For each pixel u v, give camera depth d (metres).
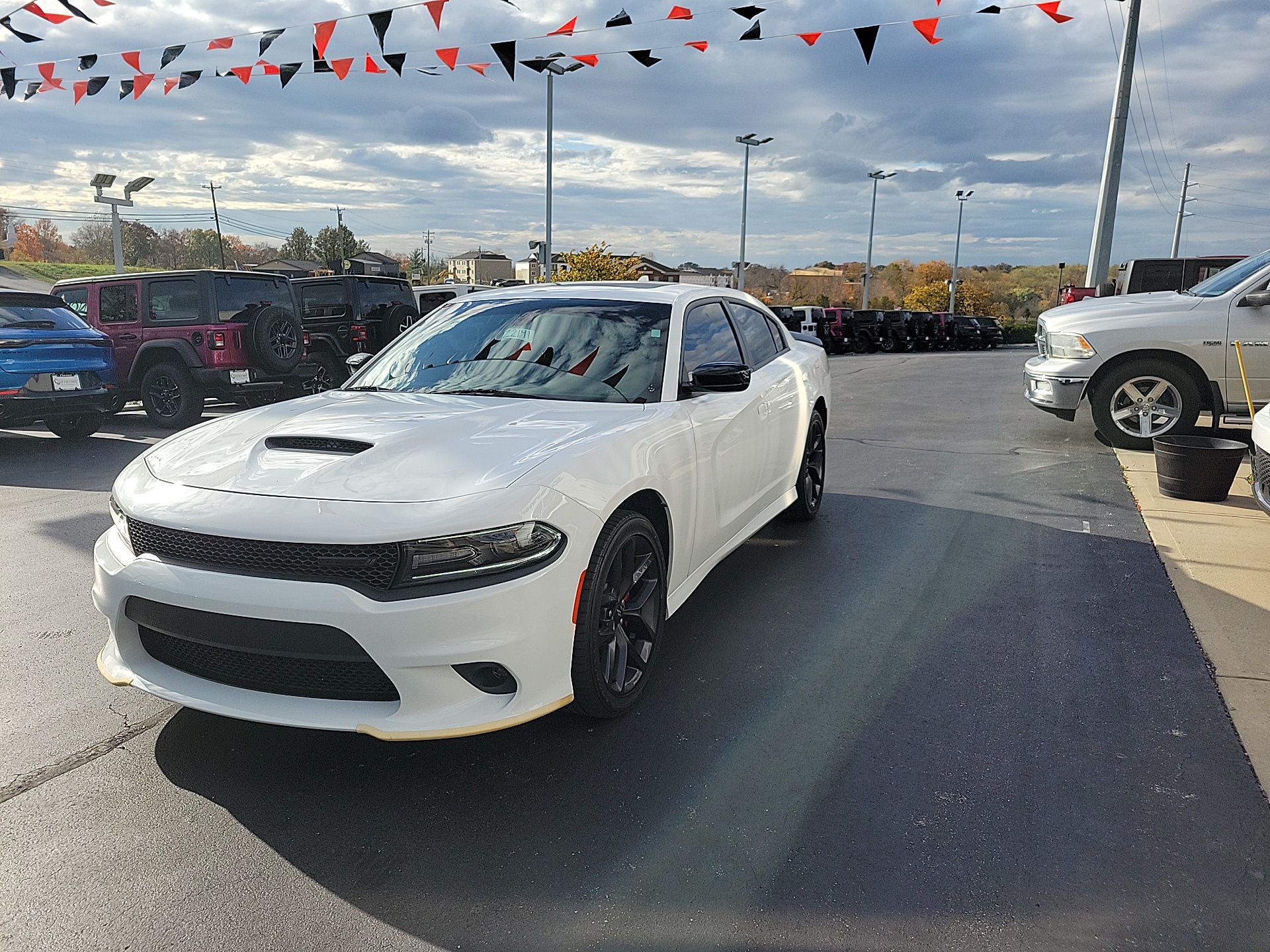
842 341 30.98
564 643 2.53
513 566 2.40
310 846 2.27
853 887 2.10
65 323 8.58
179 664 2.59
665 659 3.44
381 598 2.29
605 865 2.20
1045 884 2.11
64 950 1.89
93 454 8.37
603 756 2.71
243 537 2.35
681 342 3.68
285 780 2.58
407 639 2.28
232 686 2.51
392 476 2.50
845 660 3.42
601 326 3.75
